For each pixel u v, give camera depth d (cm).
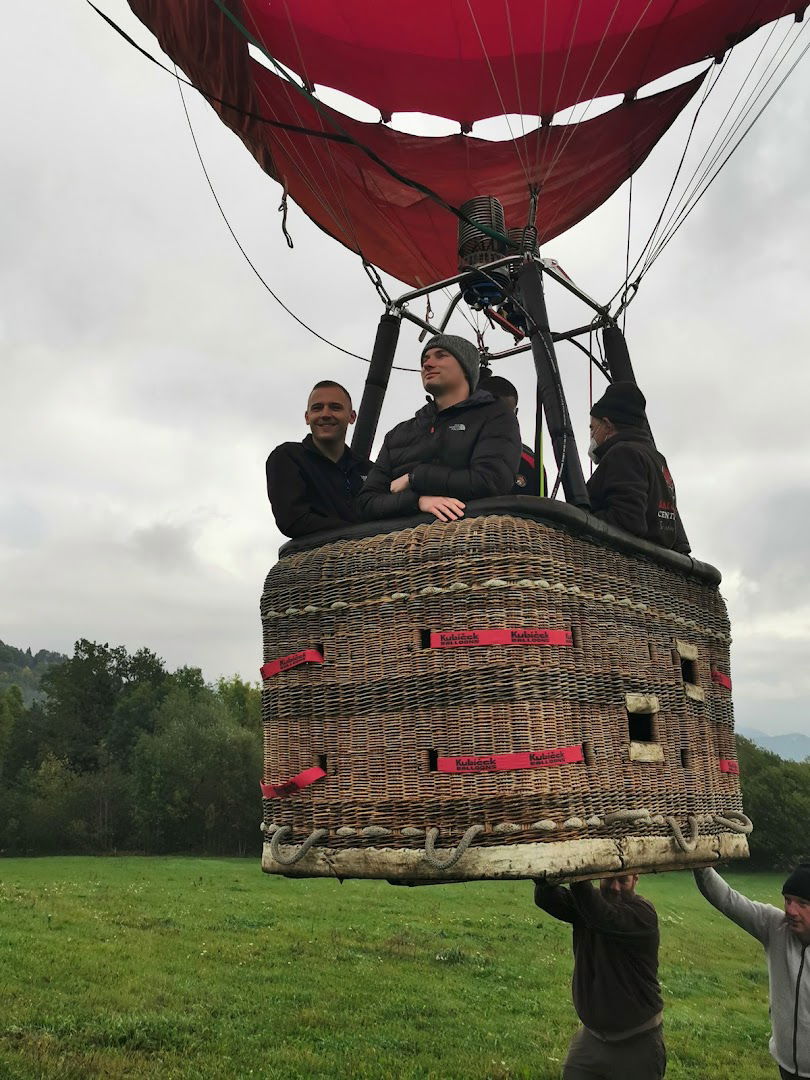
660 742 334
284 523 356
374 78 545
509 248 463
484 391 353
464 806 278
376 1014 1488
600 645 313
